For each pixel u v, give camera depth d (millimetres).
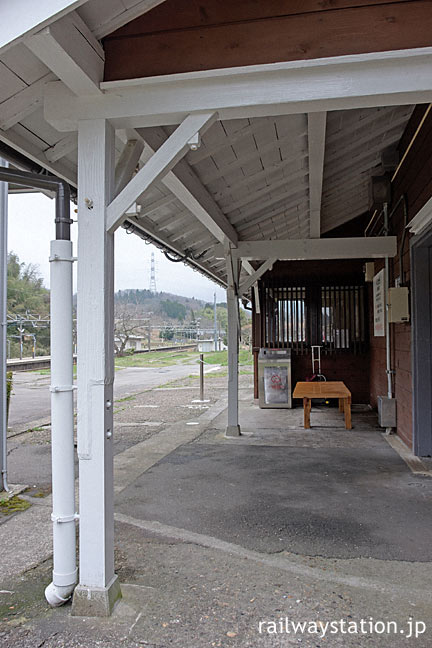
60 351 2480
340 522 3469
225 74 2352
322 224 8852
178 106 2418
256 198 5352
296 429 6988
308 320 9297
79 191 2457
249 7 2377
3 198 4250
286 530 3336
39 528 3463
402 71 2270
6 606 2436
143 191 2434
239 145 3906
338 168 5684
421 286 5227
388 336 6629
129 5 2297
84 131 2479
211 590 2549
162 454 5562
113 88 2432
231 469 4891
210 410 9078
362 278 9133
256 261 9289
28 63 2320
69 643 2119
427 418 5289
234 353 6578
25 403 10711
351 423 7277
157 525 3439
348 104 2379
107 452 2434
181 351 43344
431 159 4363
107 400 2451
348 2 2309
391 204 6348
